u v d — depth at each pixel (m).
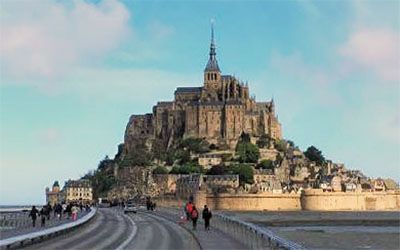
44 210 90.31
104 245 54.12
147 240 60.62
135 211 141.25
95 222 98.44
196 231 73.94
